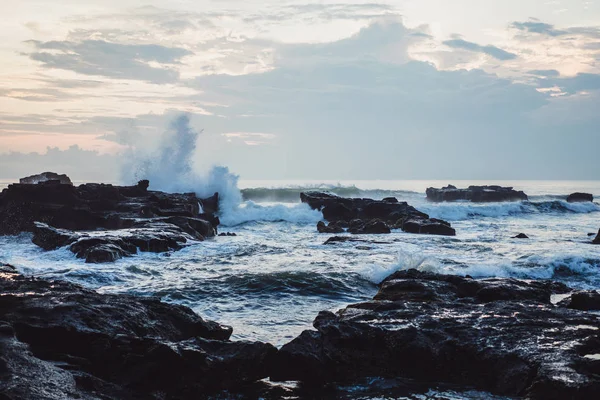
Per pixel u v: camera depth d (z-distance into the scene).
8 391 7.13
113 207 33.53
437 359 10.53
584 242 29.27
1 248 24.84
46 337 9.28
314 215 44.03
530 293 14.52
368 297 17.00
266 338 12.51
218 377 9.62
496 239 30.69
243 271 19.55
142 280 18.38
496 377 9.96
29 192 32.41
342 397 9.70
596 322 11.60
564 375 8.97
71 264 20.75
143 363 9.29
